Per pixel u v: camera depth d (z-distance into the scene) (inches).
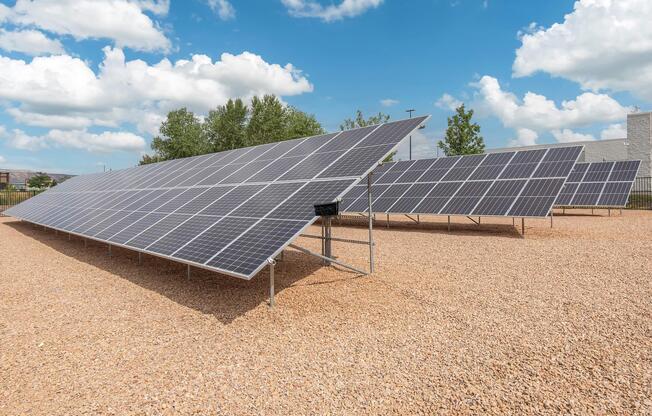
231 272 269.0
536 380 190.9
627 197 872.3
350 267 377.1
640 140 1518.2
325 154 430.6
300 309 296.7
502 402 173.9
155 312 301.3
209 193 469.4
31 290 368.5
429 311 287.6
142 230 430.9
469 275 381.7
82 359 226.7
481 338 240.2
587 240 546.3
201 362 220.1
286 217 319.0
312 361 217.3
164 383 198.1
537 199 604.7
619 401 171.8
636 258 426.0
